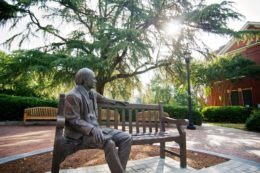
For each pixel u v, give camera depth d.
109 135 2.55
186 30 12.28
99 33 11.38
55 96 15.23
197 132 9.79
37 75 12.09
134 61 10.48
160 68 14.88
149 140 3.25
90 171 3.31
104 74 12.89
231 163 3.90
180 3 12.30
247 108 18.22
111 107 3.47
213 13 11.10
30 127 10.68
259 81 20.48
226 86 23.42
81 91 2.75
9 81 12.81
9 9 10.29
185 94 28.27
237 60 19.81
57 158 2.46
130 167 3.54
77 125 2.52
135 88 16.34
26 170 3.37
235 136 8.48
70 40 12.90
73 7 13.22
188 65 11.71
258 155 4.87
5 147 5.46
